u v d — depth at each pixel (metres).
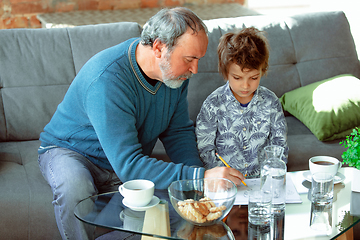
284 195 1.17
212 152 1.71
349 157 1.29
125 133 1.39
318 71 2.35
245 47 1.59
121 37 2.14
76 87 1.52
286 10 4.62
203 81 2.18
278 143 1.75
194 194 1.19
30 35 2.07
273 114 1.76
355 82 2.16
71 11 3.49
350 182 1.35
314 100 2.10
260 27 2.34
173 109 1.65
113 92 1.40
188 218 1.06
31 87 2.01
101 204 1.17
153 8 3.61
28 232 1.51
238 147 1.76
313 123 2.03
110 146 1.38
